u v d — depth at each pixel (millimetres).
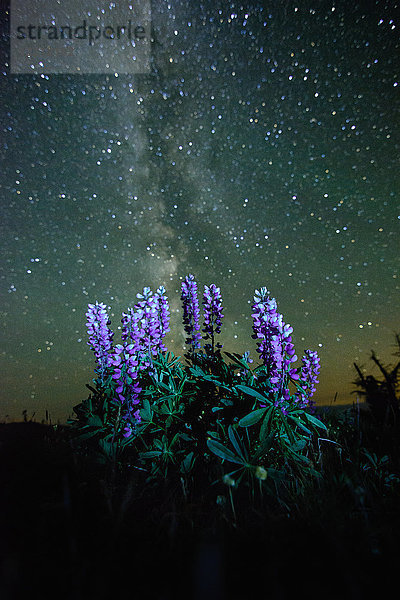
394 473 1838
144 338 2281
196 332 2537
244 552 1086
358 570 943
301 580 938
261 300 2023
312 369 2217
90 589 922
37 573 967
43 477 1515
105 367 2320
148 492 1746
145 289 2324
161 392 2227
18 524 1182
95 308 2352
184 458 1958
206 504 1679
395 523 1271
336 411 2643
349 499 1526
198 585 882
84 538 1177
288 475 1804
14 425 2320
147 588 949
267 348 1962
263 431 1759
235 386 1986
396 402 2344
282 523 1329
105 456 1901
